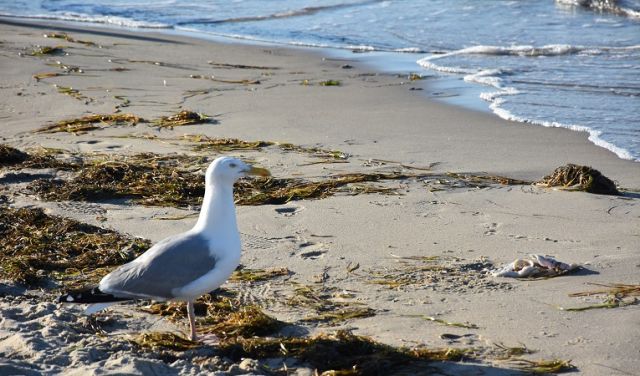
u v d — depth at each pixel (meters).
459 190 11.55
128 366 6.29
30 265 8.73
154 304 7.92
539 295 8.03
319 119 15.66
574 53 21.64
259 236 9.84
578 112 15.95
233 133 14.68
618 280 8.34
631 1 26.80
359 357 6.65
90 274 8.62
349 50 23.00
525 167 12.72
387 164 12.73
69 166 12.52
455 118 15.73
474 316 7.59
